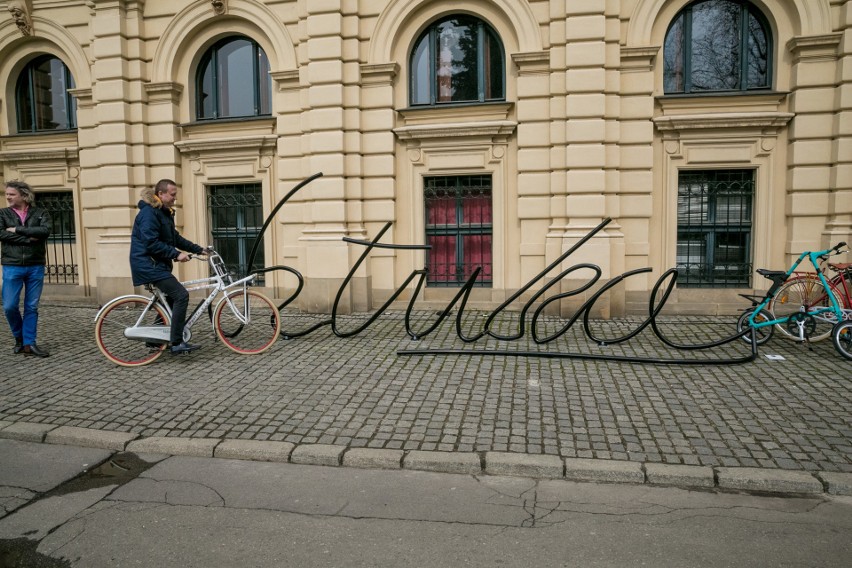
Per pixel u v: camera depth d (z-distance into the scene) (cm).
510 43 952
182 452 439
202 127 1081
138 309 654
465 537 320
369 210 994
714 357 666
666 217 930
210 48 1089
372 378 602
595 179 895
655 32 912
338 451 426
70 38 1121
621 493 375
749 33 920
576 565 293
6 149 1206
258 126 1056
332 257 962
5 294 689
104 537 322
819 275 710
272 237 1066
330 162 968
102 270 1094
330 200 974
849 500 364
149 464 423
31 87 1206
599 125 889
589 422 480
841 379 585
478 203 1000
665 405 518
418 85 1005
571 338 768
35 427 476
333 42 952
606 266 889
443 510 352
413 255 1000
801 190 892
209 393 557
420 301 1003
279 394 554
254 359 676
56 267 1216
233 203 1096
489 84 981
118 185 1084
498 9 945
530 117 930
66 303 1148
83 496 372
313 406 522
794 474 384
